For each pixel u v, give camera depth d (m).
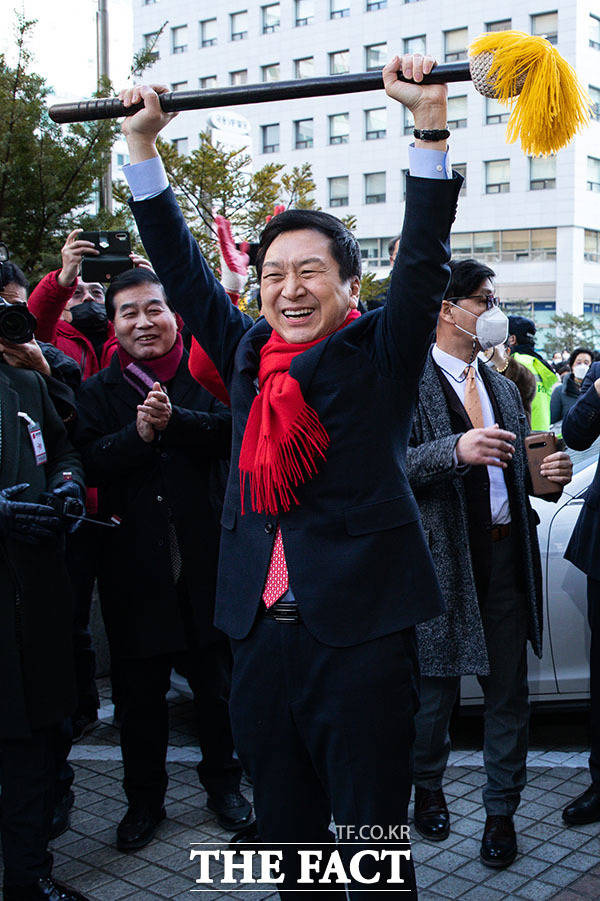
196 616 3.25
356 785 1.92
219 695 3.37
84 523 3.72
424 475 2.93
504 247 42.22
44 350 3.33
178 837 3.32
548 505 4.04
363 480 1.94
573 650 3.99
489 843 3.08
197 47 48.25
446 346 3.20
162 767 3.33
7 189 6.13
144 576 3.22
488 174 41.94
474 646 3.04
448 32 41.56
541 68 1.69
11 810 2.75
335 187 44.53
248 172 7.91
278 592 1.99
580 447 3.40
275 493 1.96
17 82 6.07
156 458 3.25
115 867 3.13
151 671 3.27
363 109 43.34
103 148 6.29
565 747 4.08
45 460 2.92
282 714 2.00
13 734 2.68
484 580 3.08
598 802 3.33
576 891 2.90
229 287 2.78
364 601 1.91
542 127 1.71
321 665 1.93
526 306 41.53
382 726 1.91
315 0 44.53
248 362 2.10
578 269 41.16
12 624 2.70
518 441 3.18
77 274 3.74
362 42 43.50
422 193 1.85
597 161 41.88
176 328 3.44
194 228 7.74
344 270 2.02
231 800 3.39
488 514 3.08
